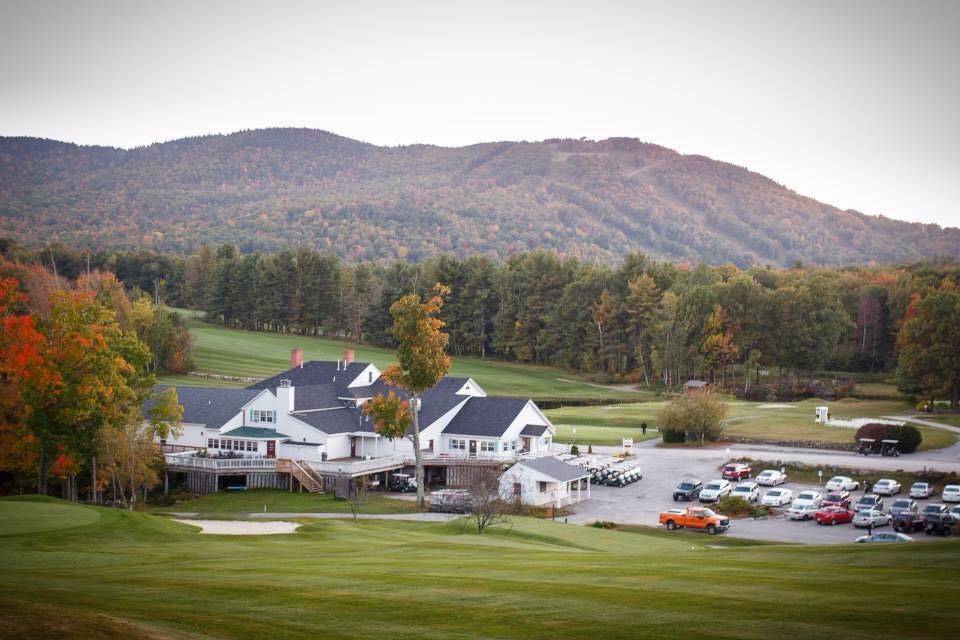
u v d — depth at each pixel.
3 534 52.88
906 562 41.47
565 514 88.69
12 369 87.88
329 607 31.23
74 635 24.67
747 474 106.94
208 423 112.31
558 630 27.95
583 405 186.38
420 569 40.62
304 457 108.88
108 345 95.25
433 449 112.69
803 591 33.50
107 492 100.38
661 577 37.41
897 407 165.00
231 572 39.38
